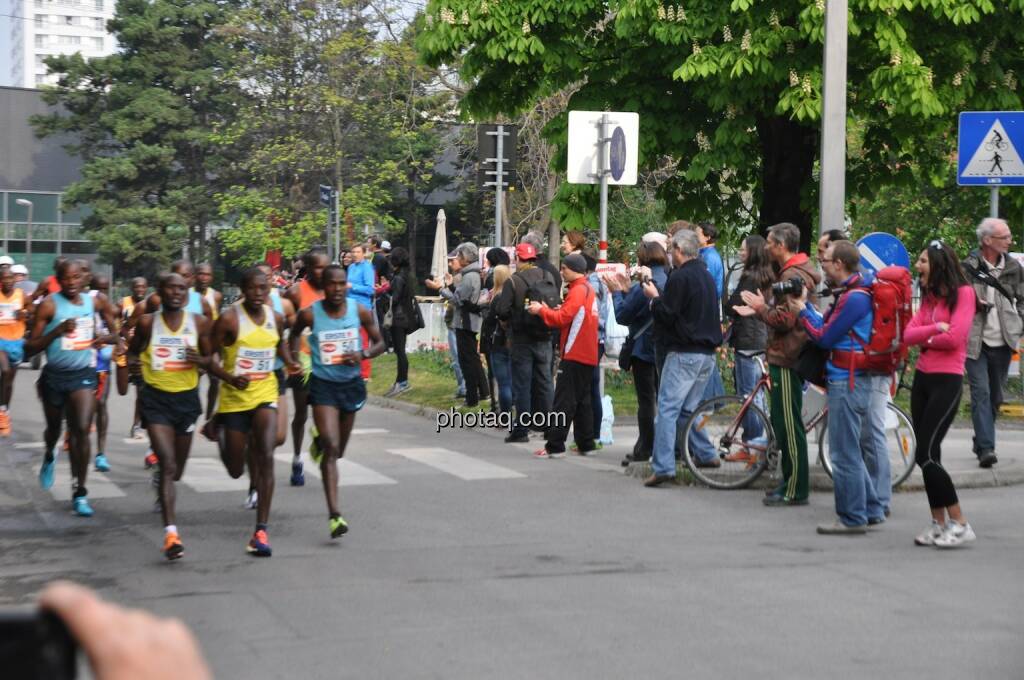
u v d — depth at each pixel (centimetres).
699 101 2962
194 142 9612
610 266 2084
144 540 1326
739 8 2617
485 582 1084
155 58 9900
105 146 10350
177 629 113
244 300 1273
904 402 2700
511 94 3170
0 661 112
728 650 847
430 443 2155
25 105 12431
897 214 4888
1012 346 1758
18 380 3759
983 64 2856
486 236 8944
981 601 1002
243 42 9012
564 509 1491
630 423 2447
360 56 7762
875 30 2639
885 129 3125
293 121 7969
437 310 4172
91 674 111
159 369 1264
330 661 827
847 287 1334
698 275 1638
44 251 12488
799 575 1109
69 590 116
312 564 1180
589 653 840
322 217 7806
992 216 1822
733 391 2844
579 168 2120
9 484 1747
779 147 3008
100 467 1870
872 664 810
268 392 1285
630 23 2786
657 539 1296
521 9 2916
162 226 9706
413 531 1353
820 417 1639
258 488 1243
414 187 9375
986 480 1688
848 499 1320
